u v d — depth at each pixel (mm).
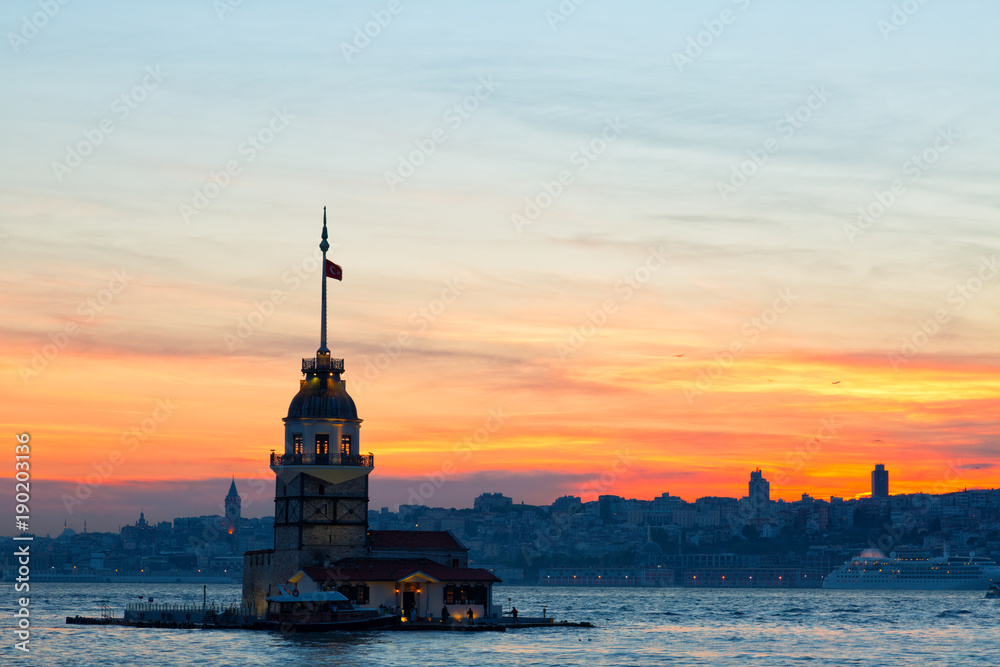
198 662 190875
